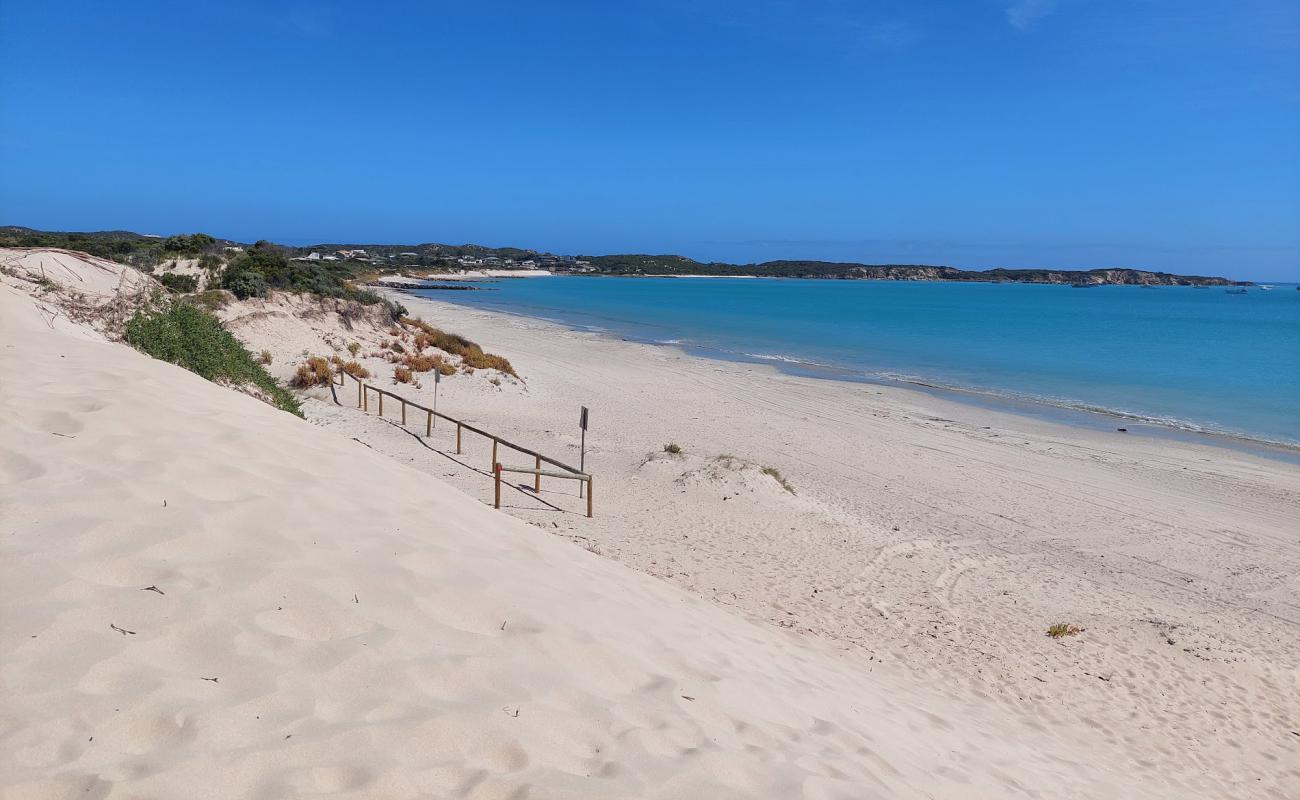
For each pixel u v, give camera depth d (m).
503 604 4.11
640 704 3.69
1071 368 43.00
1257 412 31.00
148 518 3.67
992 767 5.27
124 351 7.84
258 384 14.46
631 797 2.85
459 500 6.43
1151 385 37.28
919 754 4.82
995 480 20.23
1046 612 11.23
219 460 4.64
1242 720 8.58
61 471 3.97
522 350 41.78
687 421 25.50
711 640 5.43
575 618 4.36
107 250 29.52
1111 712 8.27
